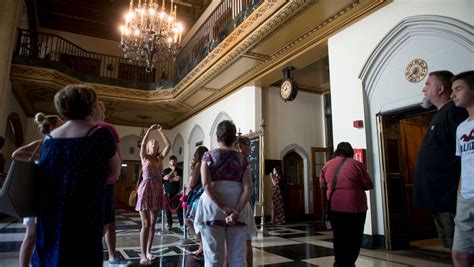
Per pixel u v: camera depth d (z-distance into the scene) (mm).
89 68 14844
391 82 5223
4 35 8516
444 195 2084
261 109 9195
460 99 1917
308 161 9711
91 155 1675
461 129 1939
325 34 6414
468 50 4188
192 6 14070
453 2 4344
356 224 3182
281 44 7094
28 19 12391
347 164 3291
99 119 2674
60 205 1589
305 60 7492
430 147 2195
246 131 9281
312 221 9250
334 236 3256
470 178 1818
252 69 8570
